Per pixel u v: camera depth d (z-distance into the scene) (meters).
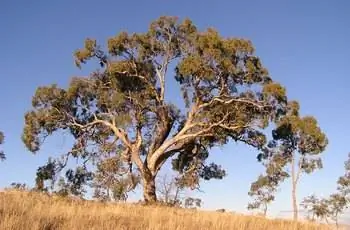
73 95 37.19
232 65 31.59
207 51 31.50
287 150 42.56
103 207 18.14
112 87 35.97
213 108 34.34
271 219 17.95
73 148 37.84
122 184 34.19
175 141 34.72
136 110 35.75
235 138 35.94
